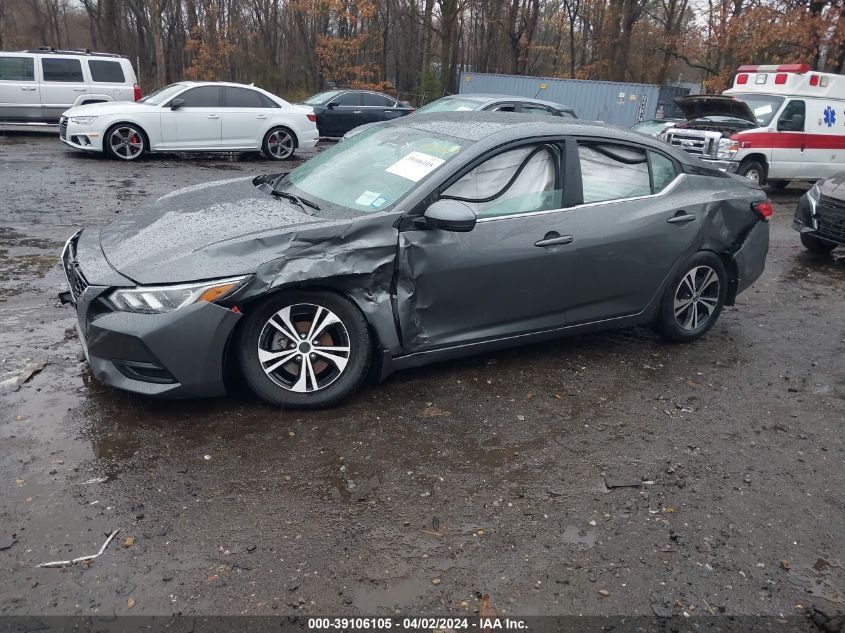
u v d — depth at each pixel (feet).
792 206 44.86
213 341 11.57
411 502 10.33
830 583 9.21
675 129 45.73
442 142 14.40
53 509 9.61
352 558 9.07
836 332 19.48
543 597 8.63
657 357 16.63
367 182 14.01
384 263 12.46
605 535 9.87
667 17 111.96
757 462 12.12
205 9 134.92
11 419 11.75
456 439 12.20
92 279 11.68
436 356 13.71
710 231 16.61
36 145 48.65
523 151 14.26
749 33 80.84
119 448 11.16
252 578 8.61
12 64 51.80
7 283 18.66
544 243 14.15
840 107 46.47
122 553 8.89
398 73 143.64
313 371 12.57
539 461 11.68
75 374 13.47
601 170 15.31
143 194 32.55
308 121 49.29
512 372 15.16
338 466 11.12
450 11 106.52
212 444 11.47
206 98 45.27
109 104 43.65
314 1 112.16
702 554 9.59
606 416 13.46
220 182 16.48
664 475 11.50
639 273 15.72
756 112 45.16
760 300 22.36
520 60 134.21
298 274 11.75
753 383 15.52
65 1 180.45
